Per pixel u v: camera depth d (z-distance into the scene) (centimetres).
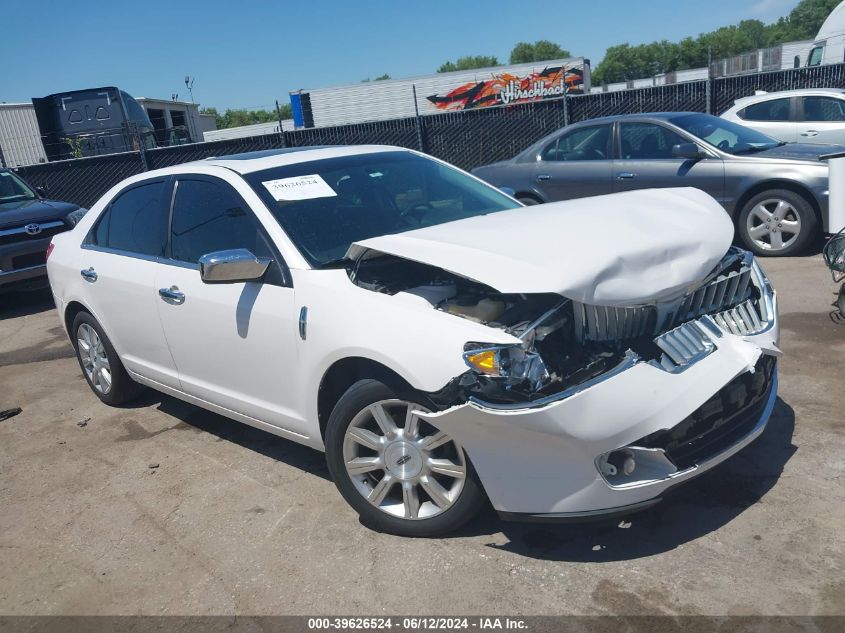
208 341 391
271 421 374
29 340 761
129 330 459
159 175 454
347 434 323
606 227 318
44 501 402
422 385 287
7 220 895
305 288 339
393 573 303
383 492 322
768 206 752
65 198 1527
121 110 1741
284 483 390
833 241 537
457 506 305
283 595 298
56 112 1739
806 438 373
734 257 346
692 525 312
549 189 881
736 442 303
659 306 300
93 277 478
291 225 367
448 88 3306
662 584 279
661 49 10444
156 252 436
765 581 274
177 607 299
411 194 422
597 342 290
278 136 1446
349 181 412
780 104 1056
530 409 267
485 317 290
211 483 400
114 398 521
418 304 303
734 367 296
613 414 267
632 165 821
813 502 319
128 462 438
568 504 279
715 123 835
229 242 385
